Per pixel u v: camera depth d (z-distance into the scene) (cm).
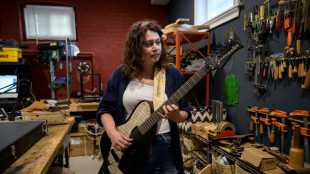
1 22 348
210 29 250
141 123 112
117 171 119
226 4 256
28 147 100
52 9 379
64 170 150
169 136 118
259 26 165
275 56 153
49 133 128
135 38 113
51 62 318
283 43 147
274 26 155
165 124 117
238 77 198
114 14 396
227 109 218
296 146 122
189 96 293
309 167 121
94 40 389
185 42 294
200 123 199
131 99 118
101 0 388
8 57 298
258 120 169
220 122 179
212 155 164
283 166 120
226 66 218
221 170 150
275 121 150
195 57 258
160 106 109
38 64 369
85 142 308
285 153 147
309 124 127
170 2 398
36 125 113
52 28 384
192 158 221
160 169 113
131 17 405
